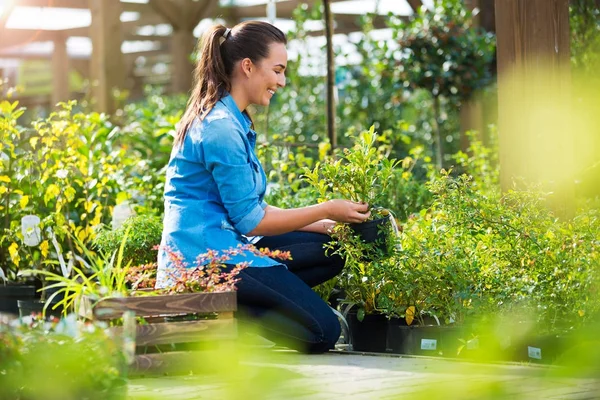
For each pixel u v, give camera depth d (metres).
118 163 5.27
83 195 4.99
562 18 4.09
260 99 3.30
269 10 9.99
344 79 9.61
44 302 4.30
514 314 3.01
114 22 8.66
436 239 3.43
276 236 3.50
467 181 3.49
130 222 4.12
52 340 2.04
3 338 2.01
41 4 10.81
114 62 8.63
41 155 4.80
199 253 3.10
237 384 1.25
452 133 8.88
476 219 3.37
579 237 3.16
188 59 11.28
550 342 2.90
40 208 4.87
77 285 2.81
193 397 2.31
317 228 3.52
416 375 2.68
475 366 2.80
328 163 3.58
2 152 4.77
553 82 4.07
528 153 4.10
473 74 7.70
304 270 3.51
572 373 1.18
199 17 11.30
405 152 7.85
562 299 3.01
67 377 2.02
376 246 3.43
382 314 3.44
